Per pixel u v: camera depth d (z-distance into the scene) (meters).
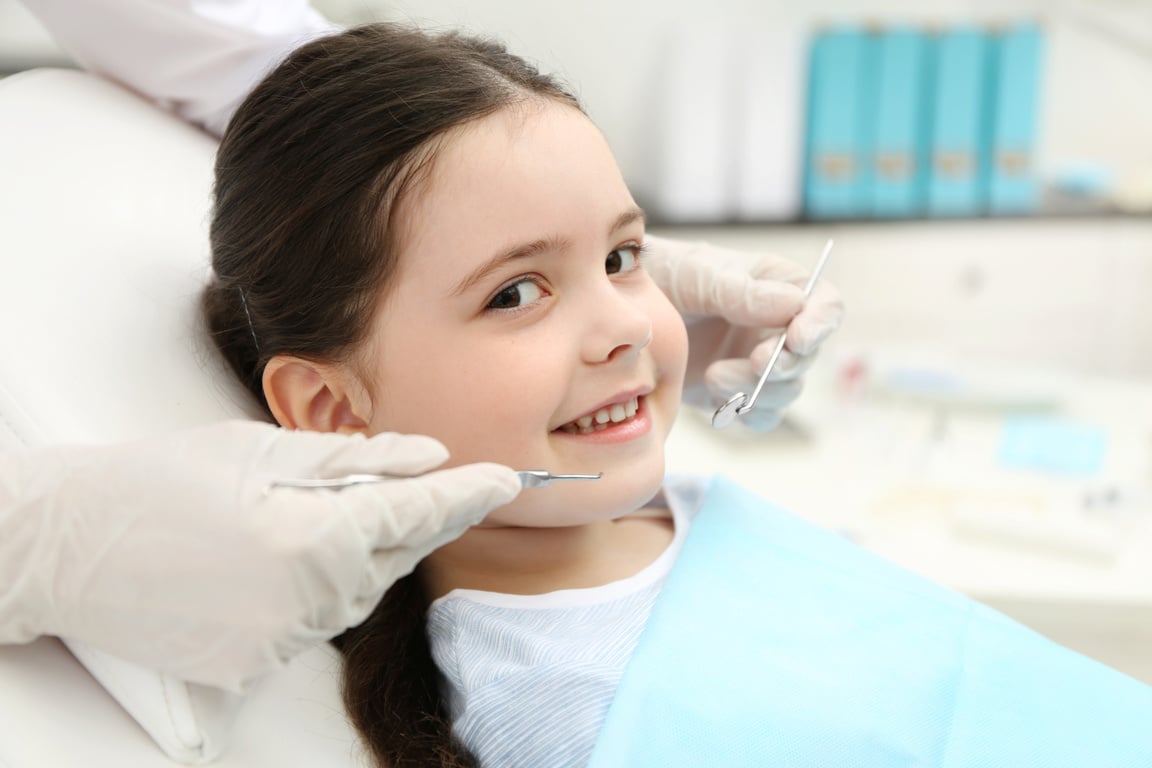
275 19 1.02
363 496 0.58
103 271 0.79
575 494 0.78
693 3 2.61
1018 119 2.49
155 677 0.62
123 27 0.97
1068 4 2.69
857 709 0.76
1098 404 1.97
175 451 0.60
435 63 0.77
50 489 0.60
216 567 0.56
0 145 0.83
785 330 1.00
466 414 0.75
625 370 0.77
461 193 0.73
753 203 2.50
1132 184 2.68
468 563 0.88
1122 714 0.80
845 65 2.43
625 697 0.73
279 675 0.75
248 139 0.80
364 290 0.75
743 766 0.72
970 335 2.64
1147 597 1.33
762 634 0.81
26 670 0.63
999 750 0.76
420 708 0.81
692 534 0.92
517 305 0.76
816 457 1.75
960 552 1.45
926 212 2.56
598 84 2.65
